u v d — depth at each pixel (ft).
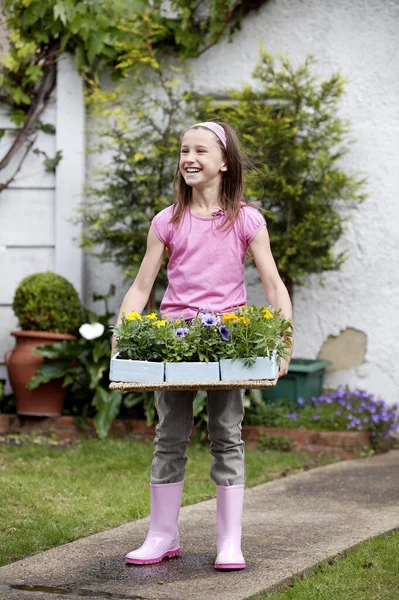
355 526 14.10
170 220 12.00
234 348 10.99
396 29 23.27
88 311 23.18
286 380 22.47
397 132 23.27
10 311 24.41
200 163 11.67
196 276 11.80
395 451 21.98
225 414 11.85
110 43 23.53
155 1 23.77
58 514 14.71
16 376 22.21
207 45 24.04
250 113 22.06
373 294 23.43
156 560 12.06
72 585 11.16
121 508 15.28
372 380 23.43
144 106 23.91
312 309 23.73
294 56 23.80
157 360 11.28
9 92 24.29
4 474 17.79
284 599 10.57
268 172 21.70
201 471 18.66
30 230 24.39
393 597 10.84
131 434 22.06
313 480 18.07
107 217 22.50
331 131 22.38
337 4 23.54
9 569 11.84
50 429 22.08
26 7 23.67
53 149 24.35
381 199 23.35
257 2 23.85
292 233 21.80
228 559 11.62
